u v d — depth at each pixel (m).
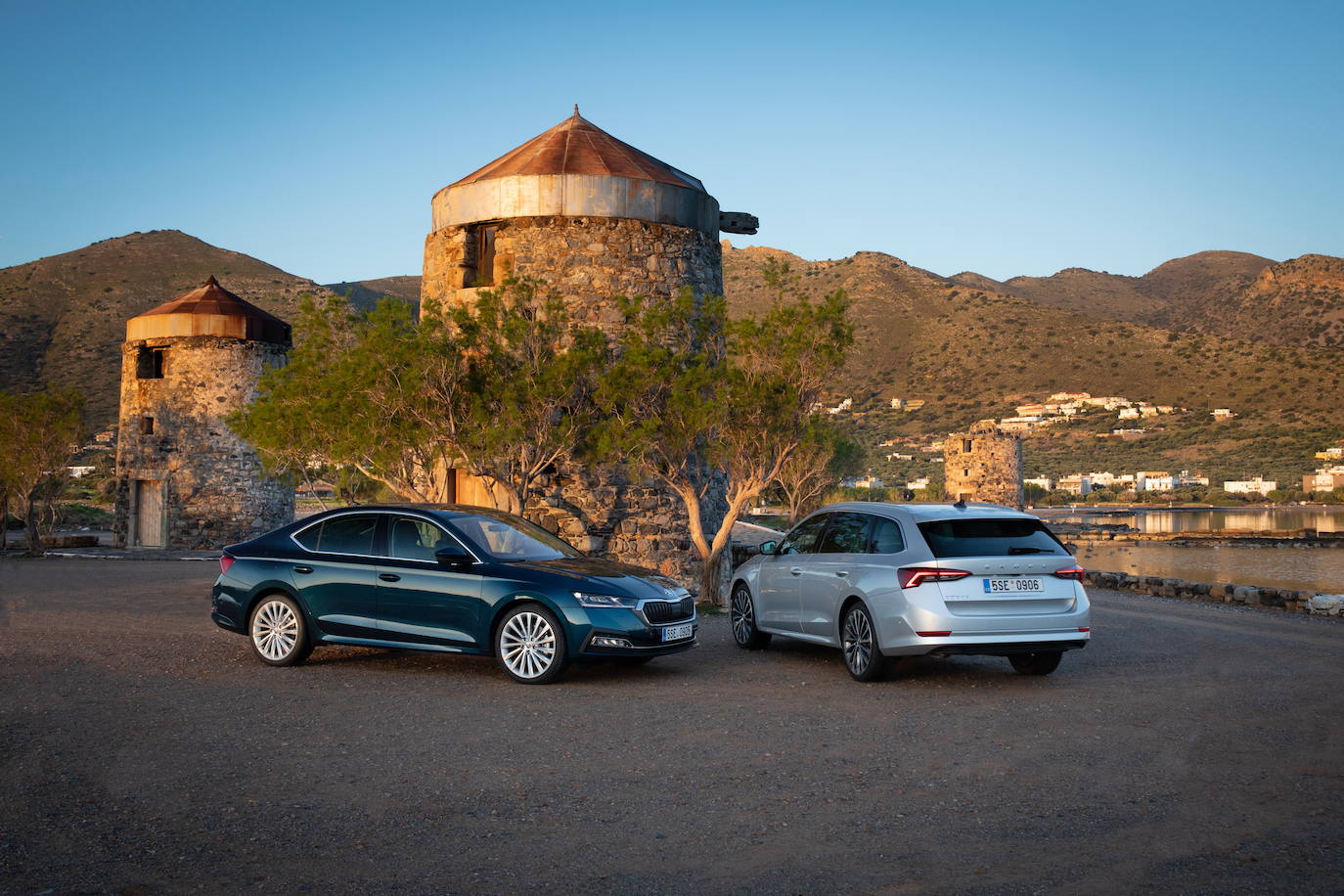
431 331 13.74
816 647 11.24
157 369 32.47
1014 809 5.19
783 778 5.78
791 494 33.25
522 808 5.20
